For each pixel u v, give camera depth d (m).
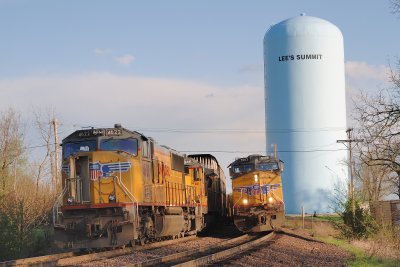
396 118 23.66
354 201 36.50
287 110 55.88
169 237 28.67
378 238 28.66
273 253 21.31
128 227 21.00
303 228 40.28
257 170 34.09
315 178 55.38
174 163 28.53
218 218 43.94
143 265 16.64
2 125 40.22
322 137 55.22
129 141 22.11
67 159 22.00
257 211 33.38
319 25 56.09
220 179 45.28
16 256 20.56
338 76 56.00
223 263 17.52
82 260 18.41
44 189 36.94
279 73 56.34
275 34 56.97
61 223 21.41
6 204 23.50
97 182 21.47
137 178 21.73
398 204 32.22
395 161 25.92
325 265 18.44
